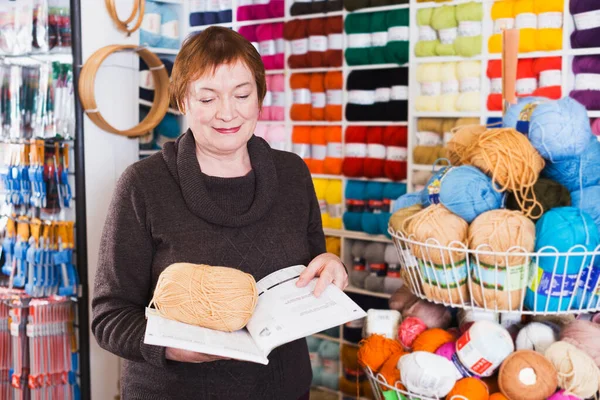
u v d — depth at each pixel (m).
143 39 2.87
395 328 1.75
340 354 3.05
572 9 2.36
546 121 1.50
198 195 1.28
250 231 1.32
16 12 2.52
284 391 1.34
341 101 3.06
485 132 1.54
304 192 1.44
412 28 2.79
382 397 1.61
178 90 1.25
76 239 2.47
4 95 2.56
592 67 2.37
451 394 1.46
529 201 1.49
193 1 3.29
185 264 1.16
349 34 2.98
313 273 1.27
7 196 2.55
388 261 2.95
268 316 1.16
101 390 2.56
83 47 2.44
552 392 1.44
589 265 1.42
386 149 2.93
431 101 2.76
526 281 1.45
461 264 1.50
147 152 2.90
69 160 2.47
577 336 1.55
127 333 1.19
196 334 1.07
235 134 1.25
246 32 3.29
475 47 2.62
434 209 1.54
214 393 1.27
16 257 2.50
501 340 1.47
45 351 2.50
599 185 1.57
